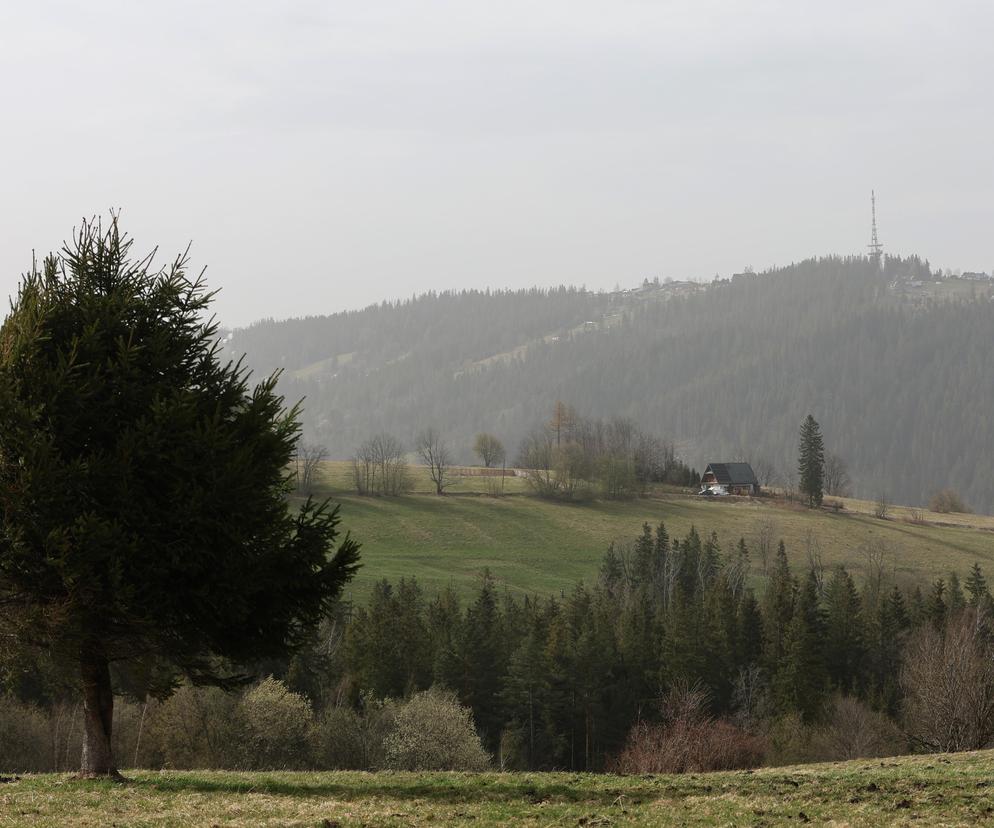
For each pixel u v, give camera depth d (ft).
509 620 345.51
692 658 303.07
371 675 284.41
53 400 71.92
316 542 78.48
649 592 450.71
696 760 238.89
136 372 75.72
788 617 335.47
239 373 82.33
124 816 66.74
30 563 70.69
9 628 73.41
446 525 581.94
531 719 281.74
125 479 71.87
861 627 349.61
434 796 76.64
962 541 616.39
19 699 203.10
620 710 294.87
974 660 177.27
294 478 81.76
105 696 80.59
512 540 567.59
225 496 73.05
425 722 213.25
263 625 78.23
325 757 216.33
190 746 203.41
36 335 73.72
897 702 301.43
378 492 639.35
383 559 511.81
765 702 299.58
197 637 76.89
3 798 71.56
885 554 568.41
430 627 338.34
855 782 83.25
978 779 84.12
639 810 71.36
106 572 70.49
